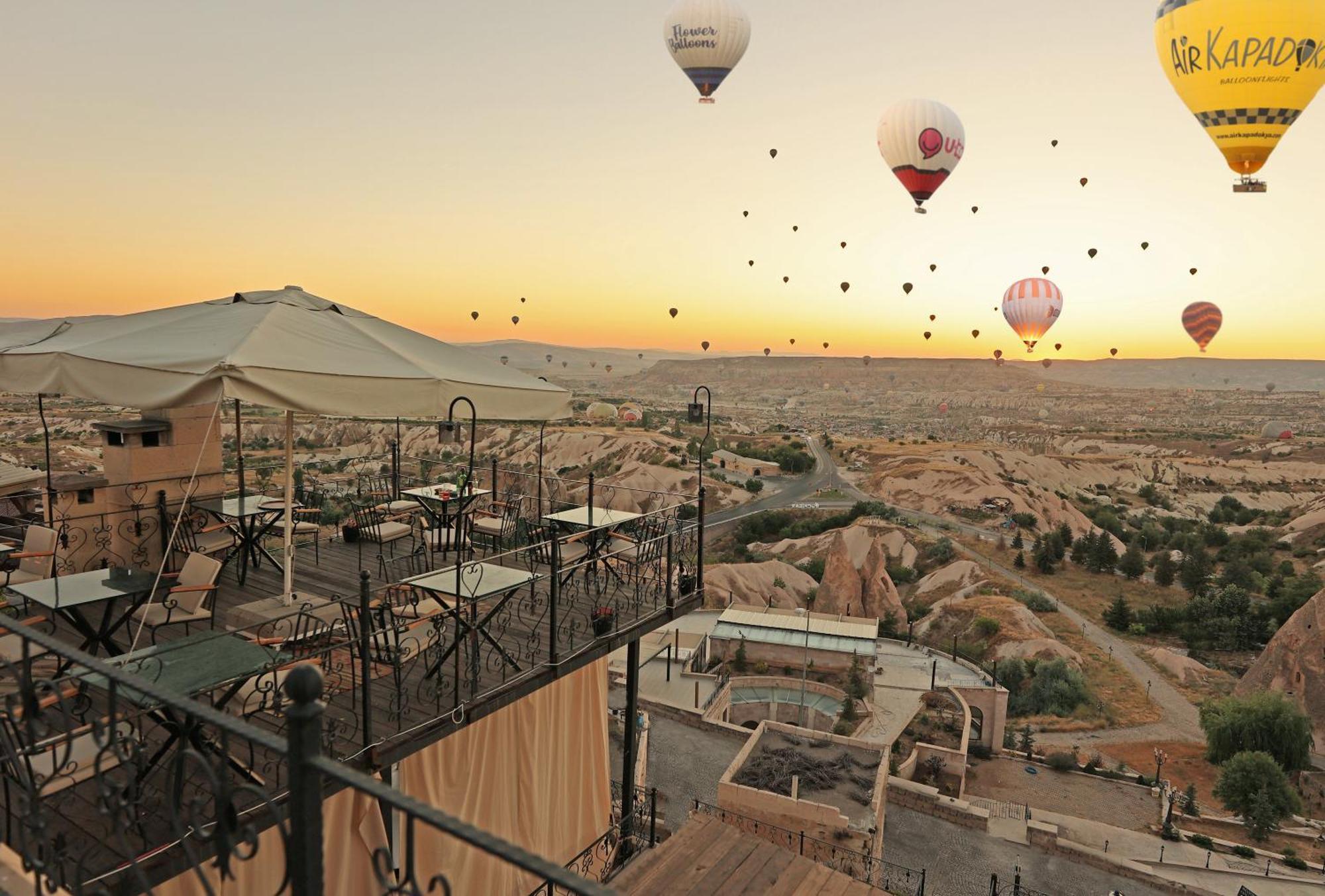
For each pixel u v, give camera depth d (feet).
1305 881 115.55
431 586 23.63
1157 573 335.06
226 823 8.46
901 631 248.11
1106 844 124.06
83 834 16.11
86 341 24.52
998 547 383.24
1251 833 135.95
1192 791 146.30
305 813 7.29
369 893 22.24
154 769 18.30
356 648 22.18
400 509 39.09
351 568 33.99
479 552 36.99
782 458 593.42
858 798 78.02
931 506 475.31
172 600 23.91
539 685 25.05
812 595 265.13
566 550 34.65
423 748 20.71
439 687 22.18
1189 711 206.28
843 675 170.09
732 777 80.43
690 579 34.37
